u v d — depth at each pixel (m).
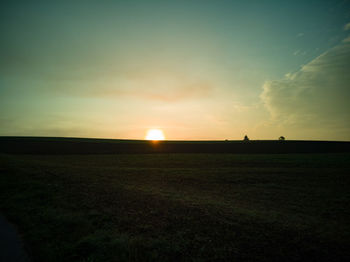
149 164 36.03
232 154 55.22
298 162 37.50
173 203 12.15
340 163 35.50
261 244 7.21
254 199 14.46
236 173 25.94
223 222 9.26
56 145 66.88
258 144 78.31
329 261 6.20
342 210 12.04
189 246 6.88
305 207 12.61
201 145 75.94
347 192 16.88
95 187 15.45
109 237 7.11
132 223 8.73
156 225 8.66
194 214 10.27
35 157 43.16
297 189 17.95
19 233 7.19
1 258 5.54
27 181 16.28
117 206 11.02
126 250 6.30
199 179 22.12
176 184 19.42
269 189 17.91
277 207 12.45
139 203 11.82
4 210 9.73
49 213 9.24
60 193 13.24
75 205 10.84
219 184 19.88
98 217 9.20
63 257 5.78
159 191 15.67
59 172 21.42
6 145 63.59
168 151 62.75
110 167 30.44
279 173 26.09
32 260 5.53
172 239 7.36
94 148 64.44
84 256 5.90
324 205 13.11
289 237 7.88
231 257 6.27
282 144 77.19
